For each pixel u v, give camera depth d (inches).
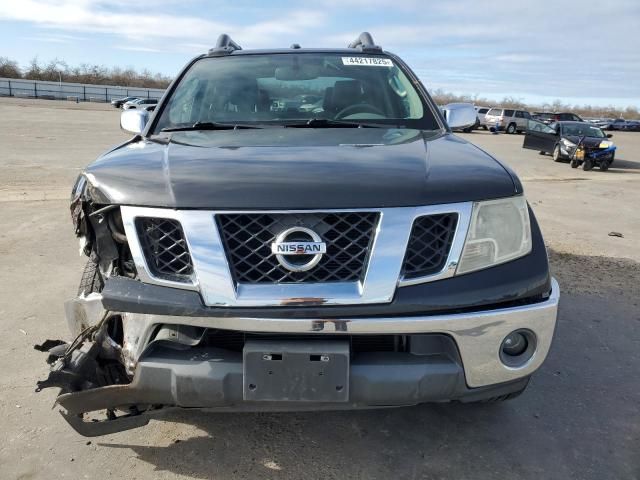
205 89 127.0
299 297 71.7
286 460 92.5
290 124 115.6
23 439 97.0
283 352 71.9
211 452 94.3
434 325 73.1
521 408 108.8
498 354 77.2
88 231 84.0
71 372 79.2
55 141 639.8
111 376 84.3
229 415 105.1
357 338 75.0
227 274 72.2
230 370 73.4
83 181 87.4
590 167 608.7
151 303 73.5
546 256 83.3
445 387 75.7
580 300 169.9
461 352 75.2
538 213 324.2
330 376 72.5
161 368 74.4
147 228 76.0
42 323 143.7
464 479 88.4
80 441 96.7
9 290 167.0
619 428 102.7
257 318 71.4
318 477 88.5
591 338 142.1
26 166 430.3
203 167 81.0
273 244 72.0
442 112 128.5
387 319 72.0
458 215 76.4
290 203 72.6
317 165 80.8
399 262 73.2
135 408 85.1
